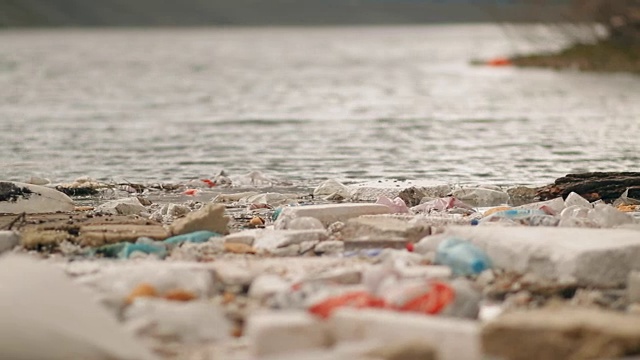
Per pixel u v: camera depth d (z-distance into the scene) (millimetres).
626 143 67250
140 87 143875
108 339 18625
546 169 54656
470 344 18984
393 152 63656
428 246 27938
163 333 20750
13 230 32125
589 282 24641
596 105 101938
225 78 167875
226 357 19672
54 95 126750
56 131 80312
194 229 31406
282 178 52094
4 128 83062
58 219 34594
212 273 24922
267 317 19844
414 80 156875
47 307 18562
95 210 37844
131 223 33156
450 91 129000
